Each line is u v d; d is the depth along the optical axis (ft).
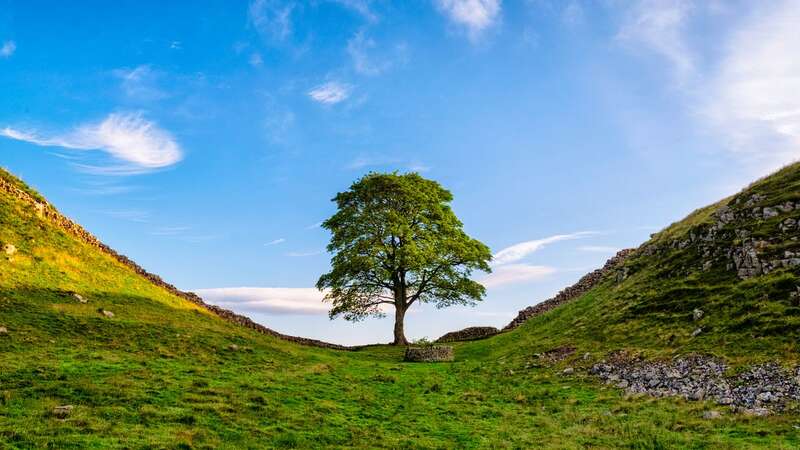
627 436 74.90
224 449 63.21
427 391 112.37
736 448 66.80
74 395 77.61
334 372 127.54
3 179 176.65
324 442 71.31
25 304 125.70
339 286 212.02
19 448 55.83
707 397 89.71
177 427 69.46
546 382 116.88
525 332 181.68
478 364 146.92
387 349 200.03
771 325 105.91
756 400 84.23
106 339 118.73
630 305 147.43
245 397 88.02
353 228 208.95
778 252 128.26
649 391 98.32
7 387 77.46
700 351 107.34
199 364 113.50
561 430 81.00
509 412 93.30
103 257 178.81
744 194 165.78
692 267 149.69
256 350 142.51
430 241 211.20
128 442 61.16
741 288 124.77
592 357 124.57
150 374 95.40
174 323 147.74
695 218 185.78
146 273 192.24
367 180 212.43
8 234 150.92
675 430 76.74
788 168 168.96
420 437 77.36
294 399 92.38
